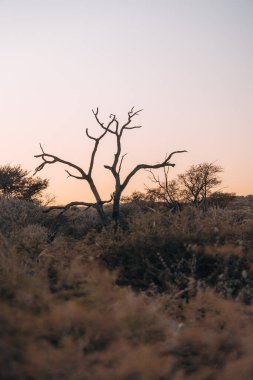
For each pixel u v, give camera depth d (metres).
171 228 9.95
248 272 8.51
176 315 6.87
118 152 15.98
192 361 5.43
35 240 10.66
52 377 4.69
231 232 10.16
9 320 5.57
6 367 4.77
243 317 6.51
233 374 4.94
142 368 4.85
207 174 29.06
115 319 5.84
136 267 8.68
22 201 18.45
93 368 4.87
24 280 7.04
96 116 16.44
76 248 9.81
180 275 8.41
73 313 5.81
